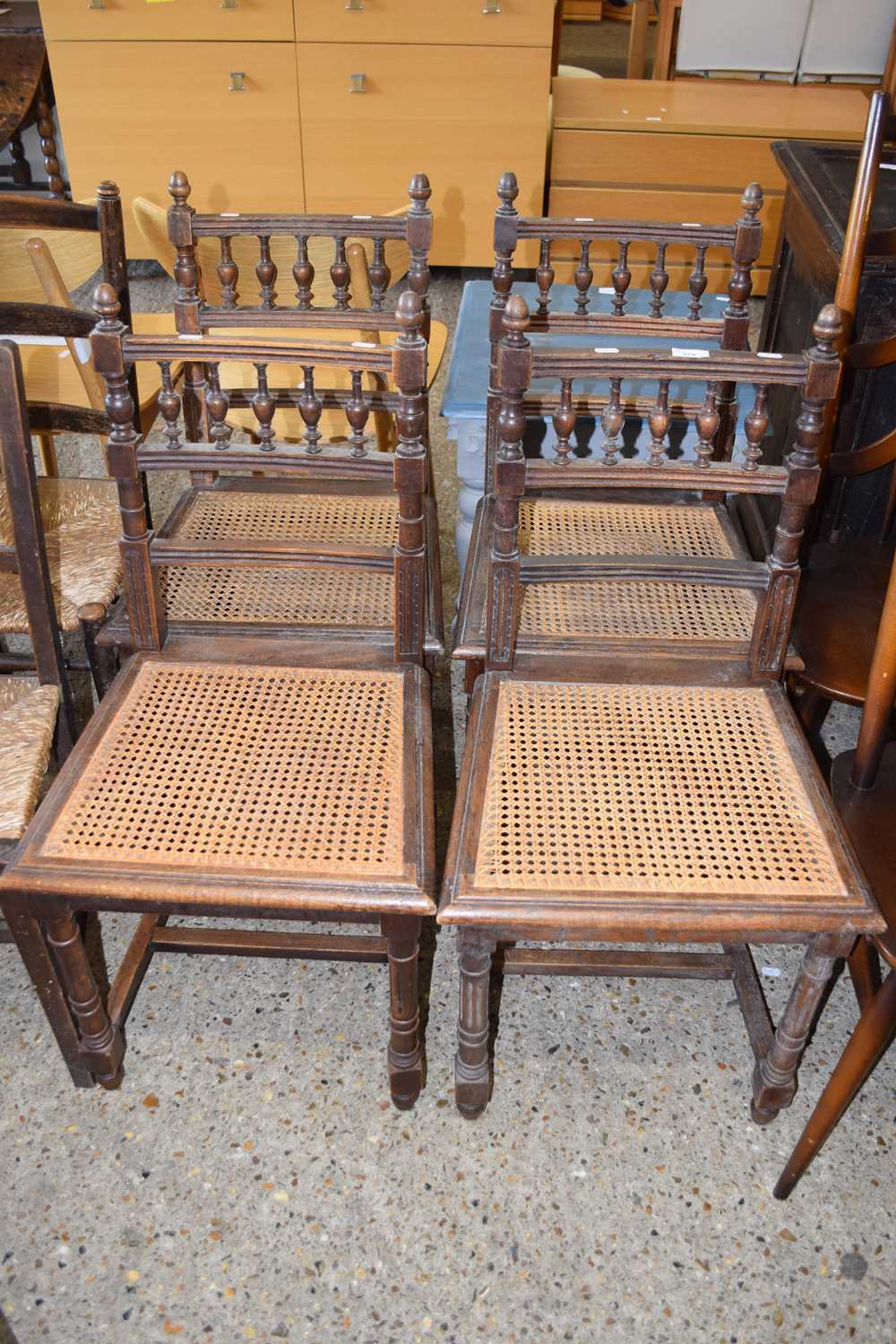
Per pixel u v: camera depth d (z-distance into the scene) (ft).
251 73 11.69
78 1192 4.88
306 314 6.03
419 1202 4.87
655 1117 5.22
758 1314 4.51
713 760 4.75
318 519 6.20
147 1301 4.52
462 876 4.26
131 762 4.68
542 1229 4.78
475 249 12.80
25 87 11.41
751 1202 4.90
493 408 6.24
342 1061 5.42
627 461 4.71
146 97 11.89
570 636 5.33
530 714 4.95
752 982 5.46
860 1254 4.72
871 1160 5.06
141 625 5.18
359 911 4.30
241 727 4.86
